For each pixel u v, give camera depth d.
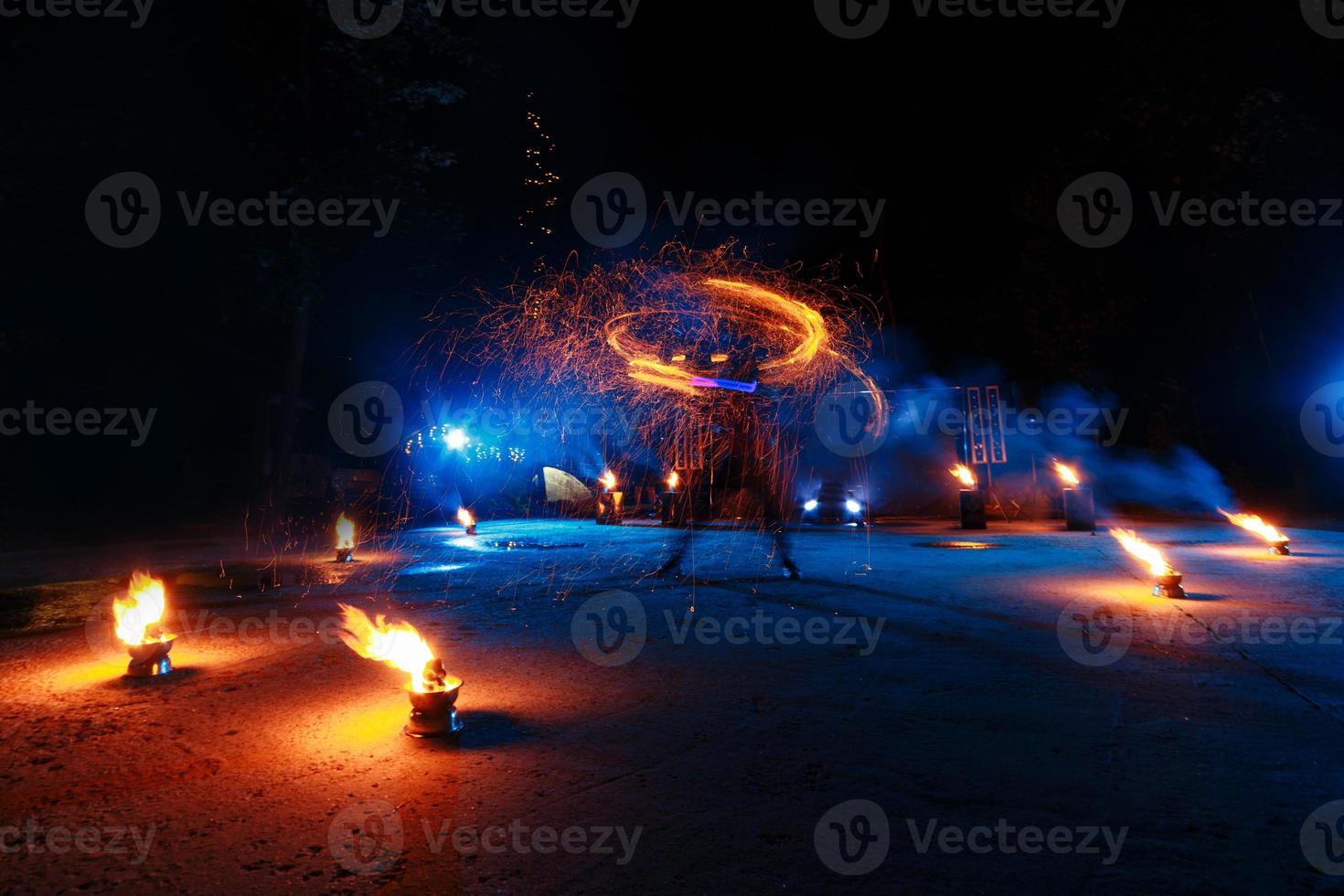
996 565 9.81
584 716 3.96
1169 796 2.93
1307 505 17.84
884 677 4.59
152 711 4.10
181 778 3.22
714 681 4.57
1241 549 11.53
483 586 8.56
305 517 18.03
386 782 3.16
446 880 2.42
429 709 3.59
